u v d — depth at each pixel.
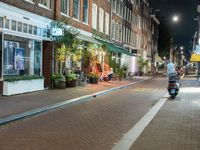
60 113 14.07
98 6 37.66
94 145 8.70
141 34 70.19
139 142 9.02
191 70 113.38
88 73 32.31
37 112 13.55
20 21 20.02
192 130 10.66
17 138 9.34
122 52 43.78
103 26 40.06
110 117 13.27
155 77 56.72
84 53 30.00
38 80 21.67
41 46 23.31
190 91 26.94
